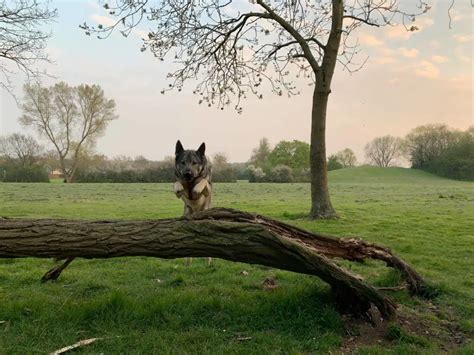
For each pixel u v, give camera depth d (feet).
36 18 25.29
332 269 7.64
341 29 20.57
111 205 33.14
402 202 36.37
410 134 135.03
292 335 7.05
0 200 38.83
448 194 48.70
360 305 7.88
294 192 53.88
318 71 20.79
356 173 120.88
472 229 18.74
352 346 6.84
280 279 10.46
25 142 95.04
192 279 10.55
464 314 8.29
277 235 7.54
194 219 7.94
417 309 8.51
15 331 6.98
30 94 90.84
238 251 7.55
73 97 93.91
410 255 13.29
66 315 7.54
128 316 7.64
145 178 86.79
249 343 6.67
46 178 91.30
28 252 7.41
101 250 7.52
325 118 21.07
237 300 8.59
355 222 19.95
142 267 11.83
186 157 11.41
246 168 101.50
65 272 11.13
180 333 7.01
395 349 6.61
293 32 21.09
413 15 18.94
